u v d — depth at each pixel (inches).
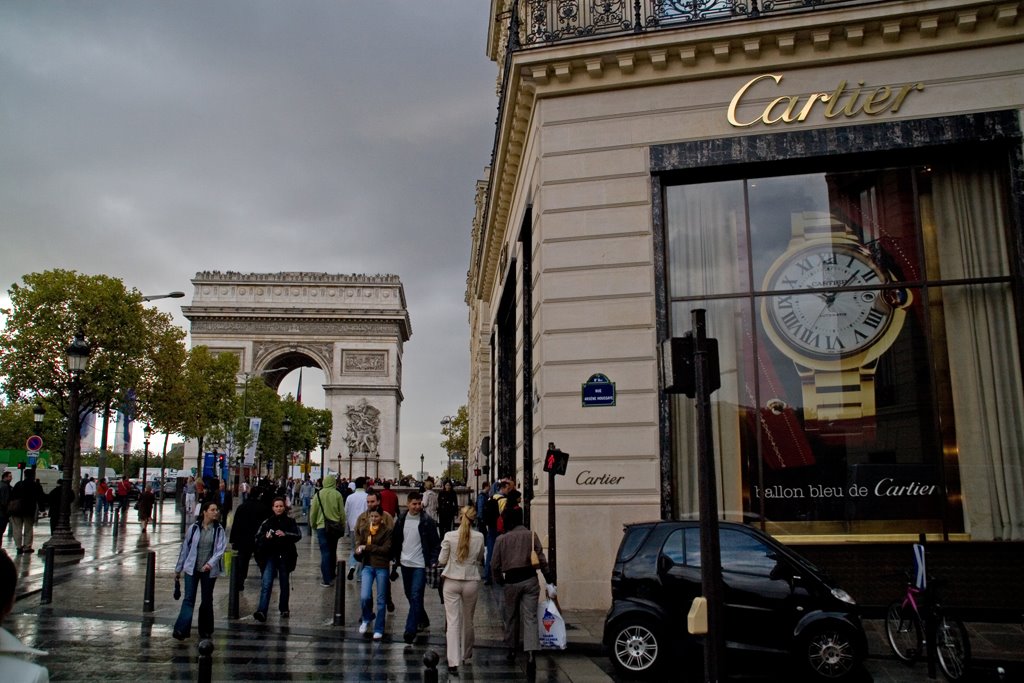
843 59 587.8
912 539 550.6
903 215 591.5
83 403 1494.8
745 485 578.6
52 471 1978.3
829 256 596.1
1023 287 557.6
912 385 573.9
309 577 815.1
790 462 577.0
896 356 579.2
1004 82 571.5
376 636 497.4
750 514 573.6
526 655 449.1
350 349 3644.2
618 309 598.9
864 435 573.0
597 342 597.9
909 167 594.2
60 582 727.1
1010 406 559.5
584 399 591.5
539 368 627.2
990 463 556.4
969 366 568.7
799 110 590.2
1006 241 573.9
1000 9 563.8
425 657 278.4
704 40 595.5
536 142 649.6
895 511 559.5
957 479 557.9
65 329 1389.0
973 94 572.7
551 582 433.4
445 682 386.9
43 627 519.2
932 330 577.0
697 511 577.9
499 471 1177.4
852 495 566.6
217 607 618.2
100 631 508.4
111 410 1582.2
